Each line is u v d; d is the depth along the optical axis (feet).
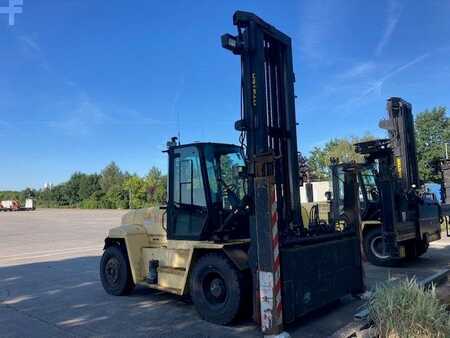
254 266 18.72
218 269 20.62
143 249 26.76
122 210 213.66
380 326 16.12
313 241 20.56
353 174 24.41
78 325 21.62
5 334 20.48
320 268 20.36
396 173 33.86
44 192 343.26
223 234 22.03
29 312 24.45
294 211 21.86
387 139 33.99
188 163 23.49
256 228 18.16
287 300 18.22
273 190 17.75
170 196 24.32
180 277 23.30
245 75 20.02
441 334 15.46
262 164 18.03
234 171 23.72
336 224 24.90
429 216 38.19
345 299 23.97
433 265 35.09
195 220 22.91
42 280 34.71
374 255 35.04
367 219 35.58
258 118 19.69
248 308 20.56
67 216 162.30
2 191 369.50
